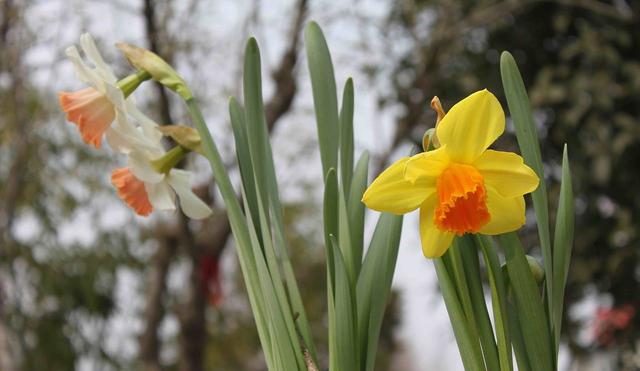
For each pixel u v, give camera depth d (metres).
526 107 0.84
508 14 2.97
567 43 2.92
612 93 2.69
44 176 4.43
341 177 0.94
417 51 3.26
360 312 0.88
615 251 2.80
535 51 2.96
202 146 0.98
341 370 0.86
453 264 0.85
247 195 0.93
